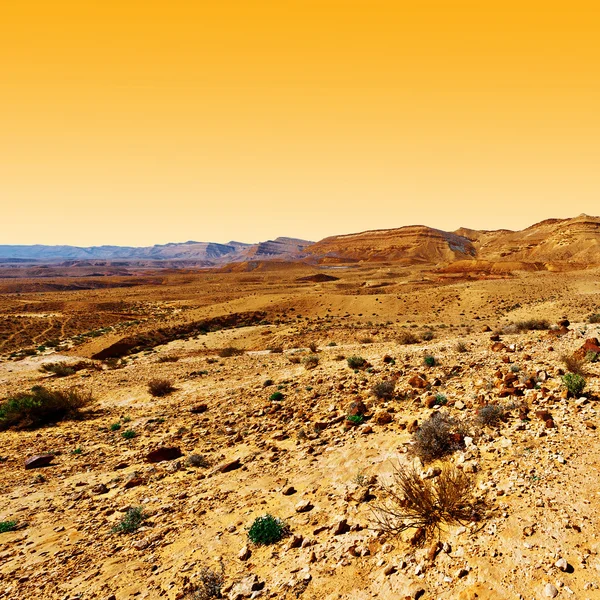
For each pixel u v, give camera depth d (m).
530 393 10.95
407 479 7.04
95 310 109.06
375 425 11.96
